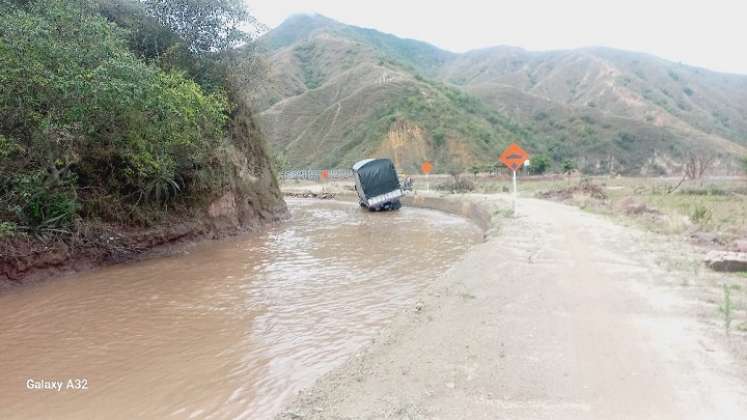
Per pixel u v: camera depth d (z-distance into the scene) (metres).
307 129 105.81
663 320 6.34
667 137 96.25
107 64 11.45
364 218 26.34
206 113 16.55
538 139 105.94
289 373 6.05
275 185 26.45
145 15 20.14
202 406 5.27
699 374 4.73
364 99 101.06
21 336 7.60
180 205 16.69
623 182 38.22
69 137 11.46
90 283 11.04
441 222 23.56
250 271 12.28
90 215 13.09
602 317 6.59
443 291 8.45
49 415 5.16
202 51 22.06
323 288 10.35
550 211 20.16
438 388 4.75
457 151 81.69
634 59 183.12
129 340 7.37
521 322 6.56
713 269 8.88
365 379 5.11
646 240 12.24
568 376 4.85
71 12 11.86
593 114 111.94
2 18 10.66
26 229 11.16
